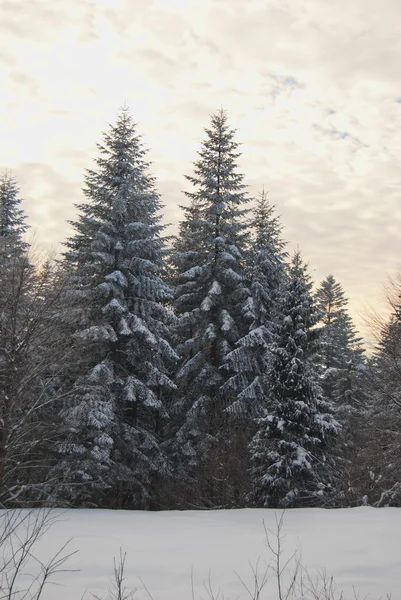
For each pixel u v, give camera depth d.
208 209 23.80
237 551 6.74
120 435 19.33
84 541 7.34
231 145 24.39
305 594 4.95
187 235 25.84
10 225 25.48
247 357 21.97
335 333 39.91
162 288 20.88
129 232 20.72
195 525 9.17
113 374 18.89
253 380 22.20
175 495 20.66
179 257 24.16
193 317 23.41
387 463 18.23
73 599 4.73
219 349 23.08
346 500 17.11
